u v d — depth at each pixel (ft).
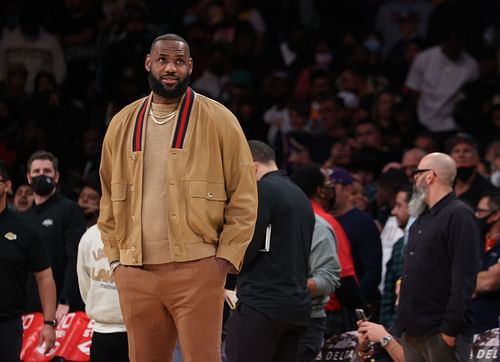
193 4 68.95
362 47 63.62
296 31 66.08
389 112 56.70
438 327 31.35
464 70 60.95
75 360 36.86
